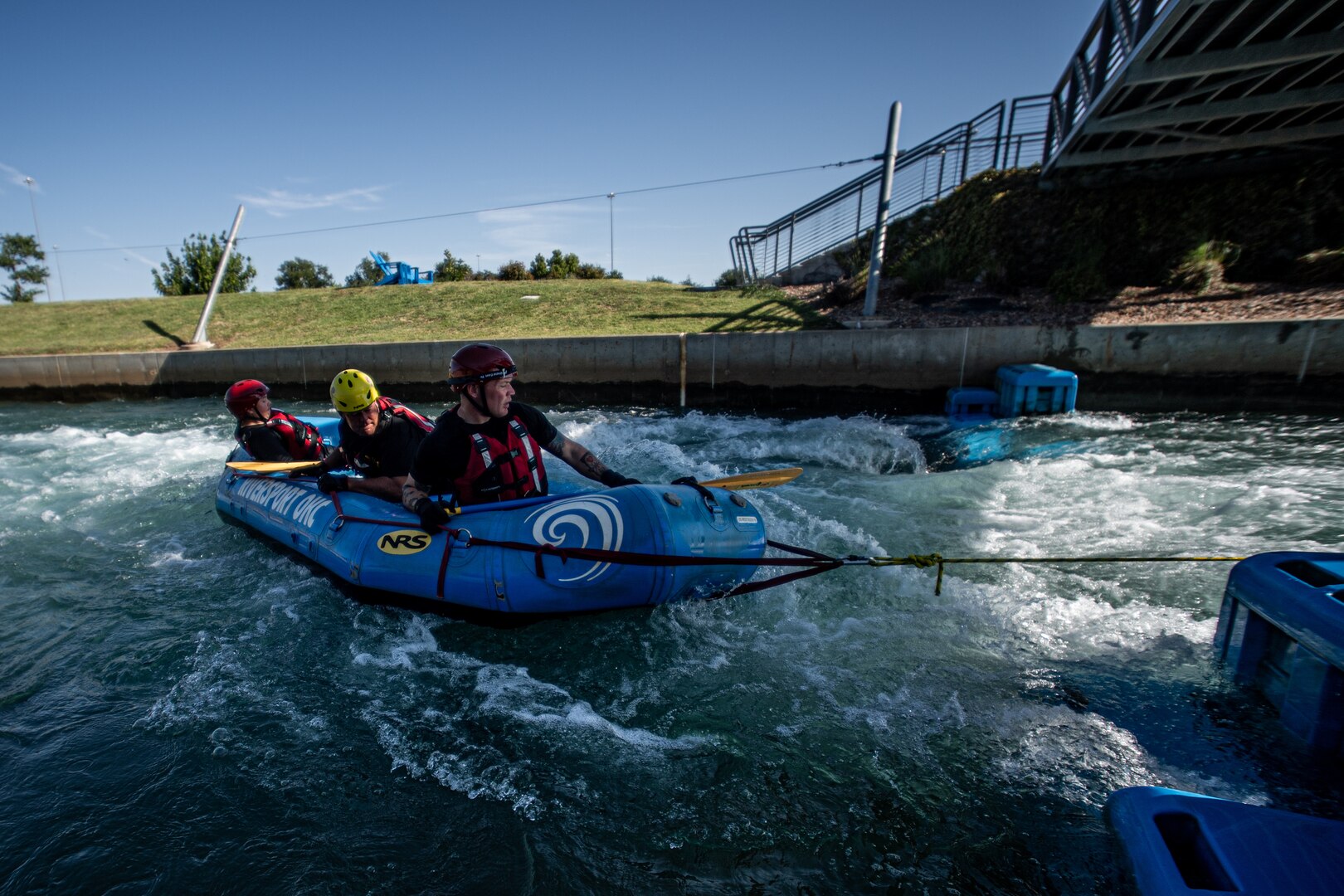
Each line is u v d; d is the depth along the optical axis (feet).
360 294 62.08
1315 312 32.17
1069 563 15.42
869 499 20.71
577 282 62.54
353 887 7.54
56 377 47.75
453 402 42.60
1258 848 6.06
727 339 36.99
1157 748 9.26
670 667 11.76
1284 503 18.51
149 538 18.83
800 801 8.68
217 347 50.78
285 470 17.21
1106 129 36.35
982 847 7.84
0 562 17.28
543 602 12.07
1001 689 10.83
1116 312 36.27
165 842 8.20
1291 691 8.91
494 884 7.57
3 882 7.65
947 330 33.94
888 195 38.65
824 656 11.99
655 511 12.35
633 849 8.02
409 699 11.10
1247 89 33.68
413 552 13.05
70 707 11.03
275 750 9.87
